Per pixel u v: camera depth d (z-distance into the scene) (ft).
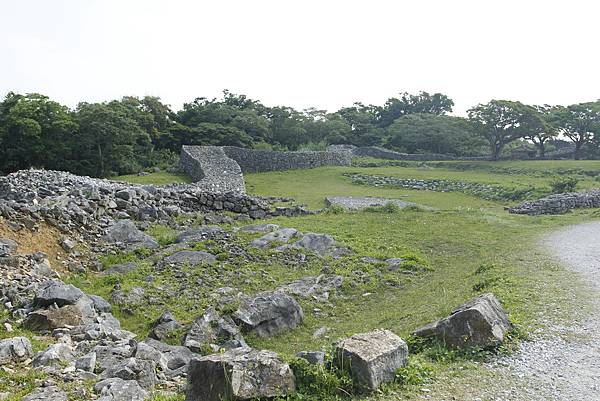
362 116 250.16
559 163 151.12
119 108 149.48
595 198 87.86
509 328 24.93
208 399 17.78
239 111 200.85
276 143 198.08
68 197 54.08
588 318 27.14
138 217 57.82
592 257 44.27
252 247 48.26
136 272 41.55
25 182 66.08
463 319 23.38
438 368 21.22
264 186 114.62
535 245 51.90
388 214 71.82
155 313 34.58
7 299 31.91
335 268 44.32
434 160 172.96
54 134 126.72
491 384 19.74
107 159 128.26
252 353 19.35
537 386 19.57
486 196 108.17
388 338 21.03
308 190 111.34
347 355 19.42
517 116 162.91
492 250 51.19
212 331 30.71
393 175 130.00
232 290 38.58
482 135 174.60
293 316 34.17
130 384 19.72
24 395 18.97
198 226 59.62
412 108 280.92
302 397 18.11
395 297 38.96
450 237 57.26
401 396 18.56
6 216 43.68
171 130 169.07
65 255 43.68
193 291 38.22
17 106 126.62
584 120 183.01
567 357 22.34
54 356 22.74
